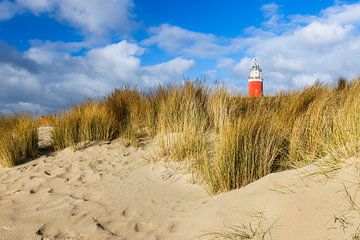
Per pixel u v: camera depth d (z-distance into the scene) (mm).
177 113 6609
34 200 4707
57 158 6418
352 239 2439
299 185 3242
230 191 4020
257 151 4309
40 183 5285
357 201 2709
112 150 6434
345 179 3000
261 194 3408
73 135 7012
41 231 3818
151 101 7469
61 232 3785
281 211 3014
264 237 2824
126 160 5938
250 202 3361
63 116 7273
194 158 5203
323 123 4422
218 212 3473
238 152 4277
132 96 7930
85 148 6641
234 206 3439
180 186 4781
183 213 3902
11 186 5316
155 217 3963
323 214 2756
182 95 6961
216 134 5898
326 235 2566
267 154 4312
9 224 4004
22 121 7270
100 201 4539
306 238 2627
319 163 3457
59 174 5594
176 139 5953
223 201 3676
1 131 7430
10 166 6246
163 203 4324
